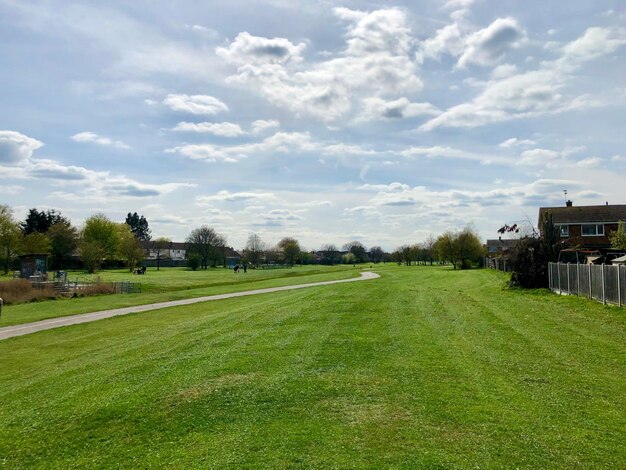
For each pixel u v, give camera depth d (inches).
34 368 529.3
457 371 390.0
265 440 263.9
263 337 566.9
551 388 342.0
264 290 1678.2
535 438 256.4
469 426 274.4
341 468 229.1
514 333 557.6
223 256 5162.4
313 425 282.7
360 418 291.6
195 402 329.7
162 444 267.9
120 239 4126.5
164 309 1162.6
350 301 907.4
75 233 4023.1
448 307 808.9
